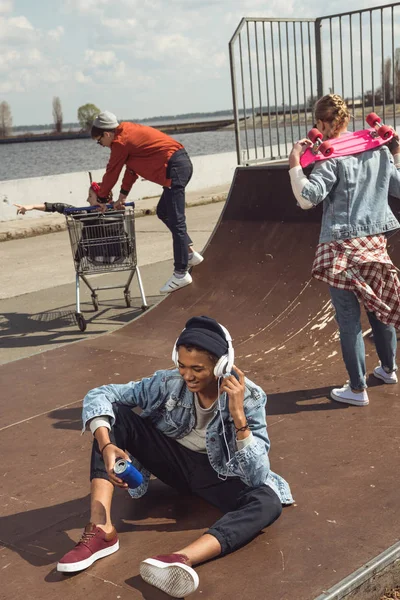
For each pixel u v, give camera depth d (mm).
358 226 4070
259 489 2846
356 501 3150
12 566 2830
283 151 9625
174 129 140750
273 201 6883
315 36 8109
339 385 4625
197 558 2592
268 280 6379
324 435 3906
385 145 4254
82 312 7996
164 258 10852
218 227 7184
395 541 2799
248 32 7625
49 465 3799
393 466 3475
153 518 3127
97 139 6887
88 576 2699
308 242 6438
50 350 6043
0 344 6969
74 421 4406
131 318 7574
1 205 15789
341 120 4113
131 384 3033
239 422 2723
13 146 145125
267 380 4863
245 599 2469
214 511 3150
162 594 2537
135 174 7008
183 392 2912
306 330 5613
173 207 6719
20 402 4844
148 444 3043
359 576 2551
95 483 2857
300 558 2705
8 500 3434
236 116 7688
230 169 20969
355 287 4062
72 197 17141
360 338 4215
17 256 12188
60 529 3109
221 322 6102
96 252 7328
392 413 4117
